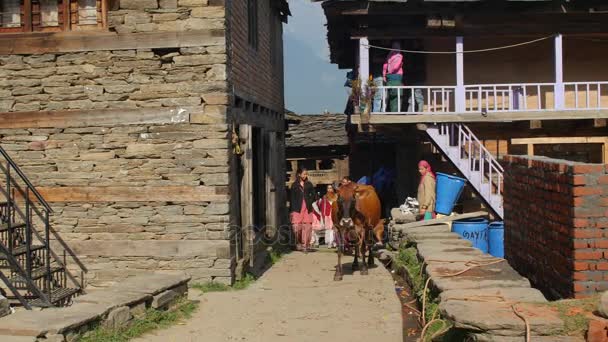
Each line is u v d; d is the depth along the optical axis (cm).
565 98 1772
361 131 1585
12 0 1117
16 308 989
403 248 1230
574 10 1516
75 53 1093
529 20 1577
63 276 1098
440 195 1458
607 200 632
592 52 1775
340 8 1530
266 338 745
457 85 1559
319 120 2762
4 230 991
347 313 874
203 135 1073
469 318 541
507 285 711
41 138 1099
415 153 1878
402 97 1741
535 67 1769
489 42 1767
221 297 998
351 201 1120
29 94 1100
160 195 1082
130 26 1080
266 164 1576
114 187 1090
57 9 1115
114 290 815
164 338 739
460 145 1512
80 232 1096
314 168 2602
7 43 1097
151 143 1083
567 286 657
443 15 1529
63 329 639
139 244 1087
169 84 1078
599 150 1755
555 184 700
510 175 927
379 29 1580
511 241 926
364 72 1581
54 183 1099
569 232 649
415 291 923
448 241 1112
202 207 1077
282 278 1205
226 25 1083
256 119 1449
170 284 864
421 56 1777
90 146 1093
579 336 511
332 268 1330
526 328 518
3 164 1105
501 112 1530
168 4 1074
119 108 1086
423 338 662
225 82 1070
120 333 721
